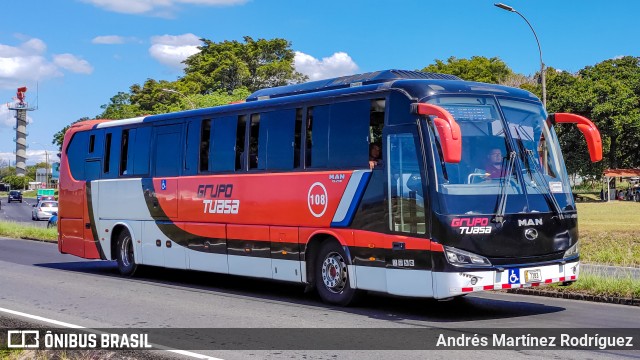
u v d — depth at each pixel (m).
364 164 11.57
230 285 15.67
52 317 11.06
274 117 13.36
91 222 18.39
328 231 12.05
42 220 55.91
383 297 13.39
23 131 195.00
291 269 12.79
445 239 10.26
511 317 10.99
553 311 11.57
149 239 16.52
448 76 12.47
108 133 18.09
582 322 10.46
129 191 17.14
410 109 10.82
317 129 12.45
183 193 15.45
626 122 69.69
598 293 12.80
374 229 11.28
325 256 12.30
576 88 72.50
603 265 17.44
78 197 18.88
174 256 15.75
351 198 11.69
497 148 10.89
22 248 26.47
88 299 13.19
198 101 83.56
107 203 17.88
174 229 15.70
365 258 11.43
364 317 11.03
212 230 14.62
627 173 72.12
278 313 11.46
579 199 76.50
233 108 14.34
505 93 11.40
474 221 10.34
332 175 12.05
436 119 9.94
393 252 10.93
